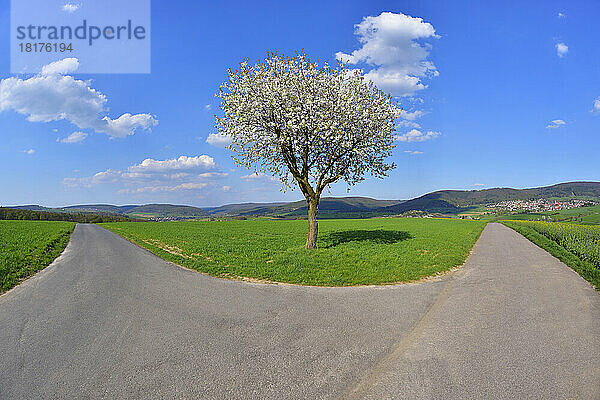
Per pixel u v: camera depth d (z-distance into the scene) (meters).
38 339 7.29
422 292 11.05
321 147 20.92
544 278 13.44
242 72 21.78
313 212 21.31
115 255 21.59
